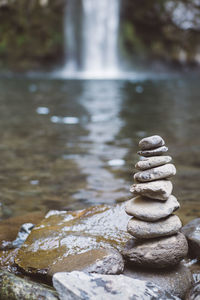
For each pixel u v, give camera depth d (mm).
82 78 22625
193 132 7281
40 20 26109
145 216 2127
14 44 25484
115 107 10852
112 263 2020
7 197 3572
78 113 9570
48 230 2604
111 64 28797
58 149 5672
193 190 3846
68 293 1725
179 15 27922
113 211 2842
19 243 2580
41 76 23875
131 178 4230
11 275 1902
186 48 28781
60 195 3654
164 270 2150
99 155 5316
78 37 28250
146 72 28781
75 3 27578
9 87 16281
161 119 8875
